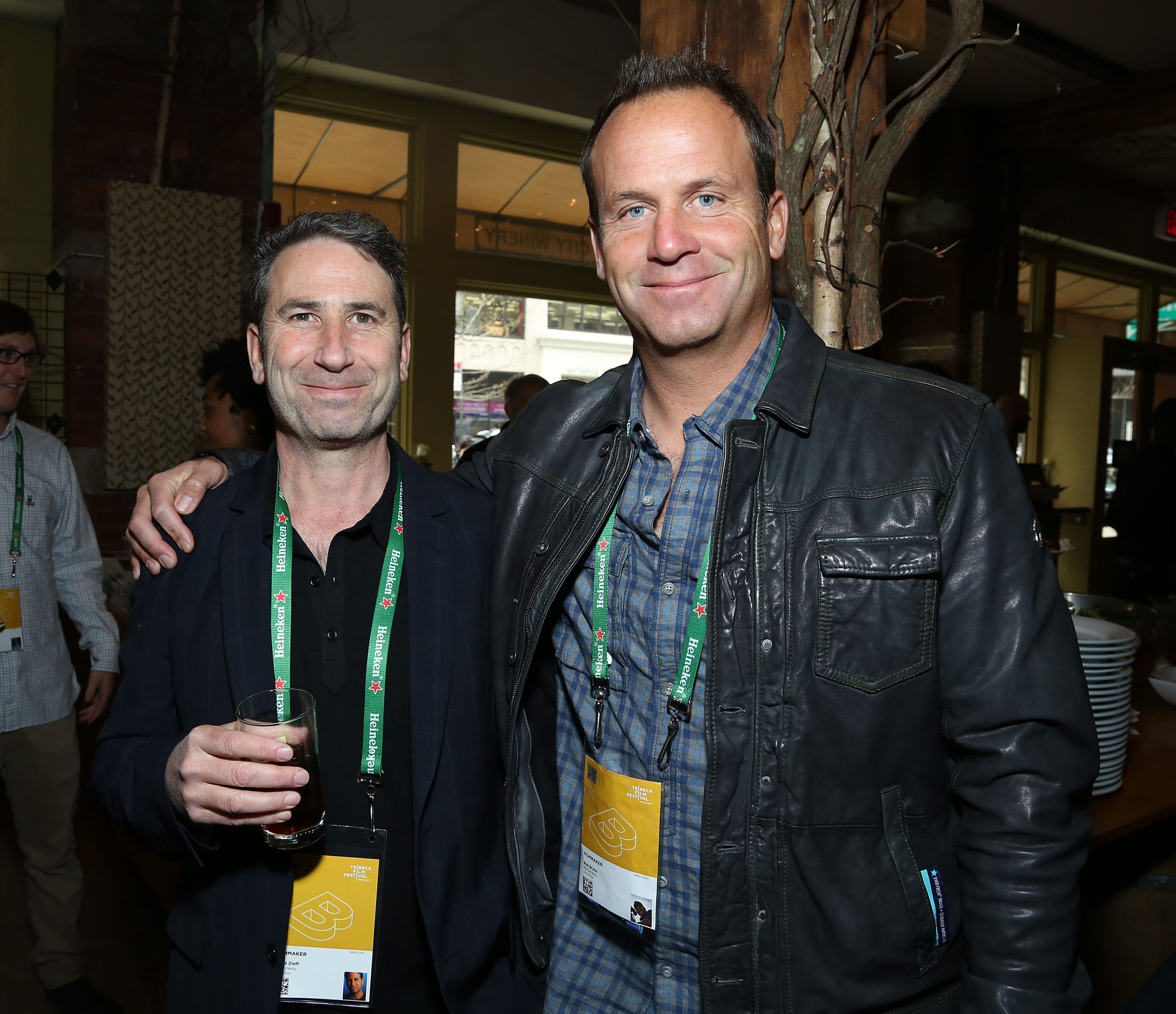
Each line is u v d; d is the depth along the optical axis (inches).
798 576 37.4
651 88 38.2
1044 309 325.4
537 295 242.4
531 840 46.5
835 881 35.9
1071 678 34.5
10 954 103.3
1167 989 39.8
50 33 171.6
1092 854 68.2
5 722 91.4
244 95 170.6
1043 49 227.1
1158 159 284.5
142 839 42.8
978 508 35.9
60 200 167.6
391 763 45.5
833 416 39.4
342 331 44.5
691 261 37.0
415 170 217.0
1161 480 263.0
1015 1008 32.4
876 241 54.7
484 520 50.6
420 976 44.3
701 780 38.8
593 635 42.3
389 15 194.2
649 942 41.1
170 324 160.6
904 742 36.1
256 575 46.2
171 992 44.8
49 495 96.7
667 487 41.6
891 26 57.5
